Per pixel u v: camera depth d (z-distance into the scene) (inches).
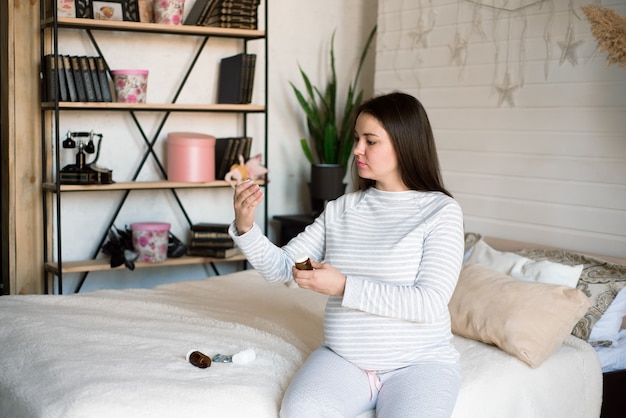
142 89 135.6
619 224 112.8
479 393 81.4
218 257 145.4
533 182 123.8
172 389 71.7
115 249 138.3
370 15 163.6
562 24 117.5
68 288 144.0
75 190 130.5
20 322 91.4
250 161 146.2
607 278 101.4
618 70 110.8
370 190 82.7
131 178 147.3
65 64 129.4
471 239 121.6
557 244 121.0
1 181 140.4
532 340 89.0
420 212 78.0
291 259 83.4
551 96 120.0
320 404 69.1
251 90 146.3
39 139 136.3
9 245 136.0
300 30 164.4
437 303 72.6
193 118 152.9
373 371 76.0
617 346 101.3
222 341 88.3
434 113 139.6
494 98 128.5
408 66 144.2
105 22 131.1
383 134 77.7
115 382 71.8
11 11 131.3
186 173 140.3
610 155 113.1
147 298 109.0
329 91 161.5
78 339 85.7
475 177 132.9
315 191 156.4
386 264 76.0
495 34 127.5
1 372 78.4
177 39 149.3
